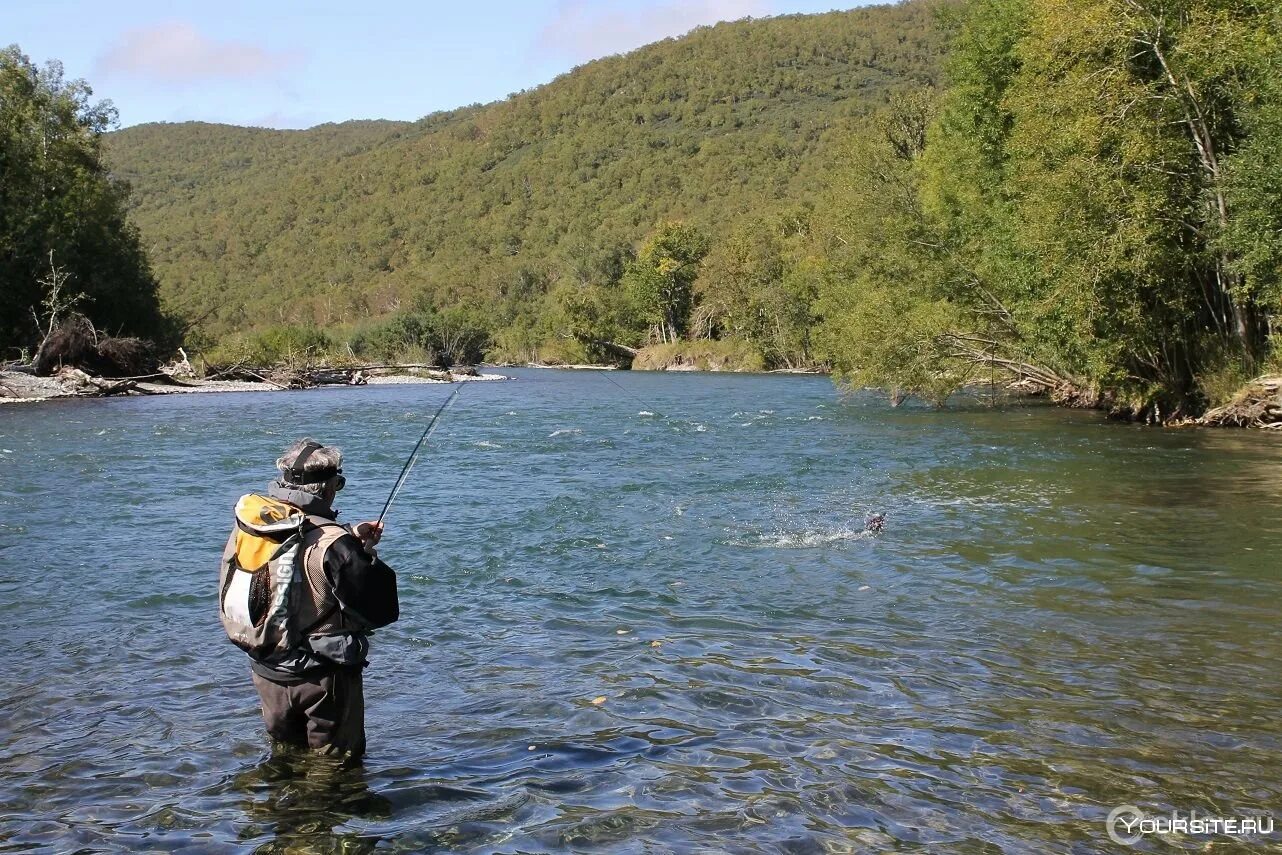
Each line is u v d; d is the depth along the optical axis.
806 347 71.31
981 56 27.84
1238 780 4.40
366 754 4.68
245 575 4.37
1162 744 4.80
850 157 51.50
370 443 20.20
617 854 3.74
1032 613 7.22
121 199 55.97
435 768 4.53
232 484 14.12
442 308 150.50
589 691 5.55
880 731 4.96
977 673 5.87
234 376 49.25
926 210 31.47
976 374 30.25
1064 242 21.58
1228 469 15.03
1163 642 6.50
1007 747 4.76
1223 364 22.42
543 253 173.00
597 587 8.09
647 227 152.38
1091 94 20.98
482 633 6.76
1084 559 8.96
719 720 5.12
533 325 118.06
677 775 4.43
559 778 4.41
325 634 4.39
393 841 3.85
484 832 3.92
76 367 41.62
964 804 4.16
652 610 7.37
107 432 23.00
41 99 49.22
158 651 6.36
